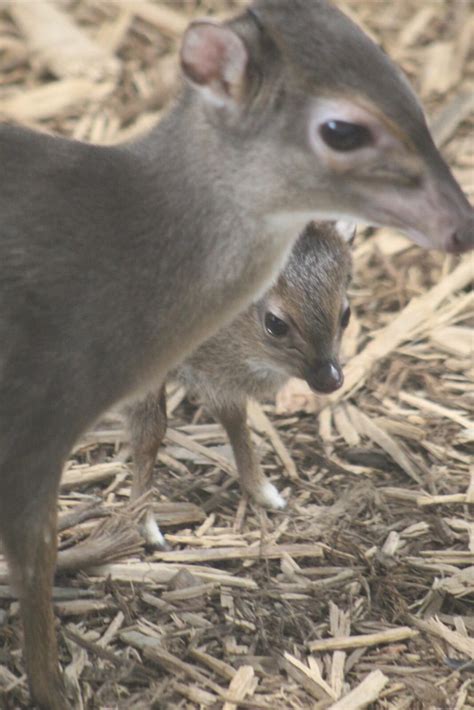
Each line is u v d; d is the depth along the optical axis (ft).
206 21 25.11
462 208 24.94
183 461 36.32
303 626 30.63
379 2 55.72
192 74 25.49
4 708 28.25
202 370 33.96
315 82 24.76
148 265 26.16
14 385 25.54
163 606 30.99
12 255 25.54
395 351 40.14
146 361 26.86
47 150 26.25
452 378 39.24
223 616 30.83
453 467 36.19
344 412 37.96
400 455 36.27
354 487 35.14
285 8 25.45
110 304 25.86
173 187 26.20
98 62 51.65
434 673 29.45
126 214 26.12
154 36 53.36
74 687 28.50
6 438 25.80
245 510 34.55
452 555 32.89
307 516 34.35
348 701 28.48
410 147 24.73
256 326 32.91
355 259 43.86
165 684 28.78
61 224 25.71
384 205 25.31
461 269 43.01
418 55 53.11
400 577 32.12
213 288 26.66
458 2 55.88
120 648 29.81
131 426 33.22
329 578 32.14
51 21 53.06
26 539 26.37
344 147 24.88
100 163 26.30
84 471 35.24
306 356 32.63
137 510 32.91
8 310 25.49
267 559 32.76
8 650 29.50
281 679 29.17
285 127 25.20
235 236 26.25
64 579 31.63
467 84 51.55
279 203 25.82
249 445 34.42
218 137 25.77
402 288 42.70
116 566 31.99
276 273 27.37
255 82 25.25
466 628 30.71
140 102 50.03
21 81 50.78
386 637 30.30
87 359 25.82
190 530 33.88
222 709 28.27
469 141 48.62
